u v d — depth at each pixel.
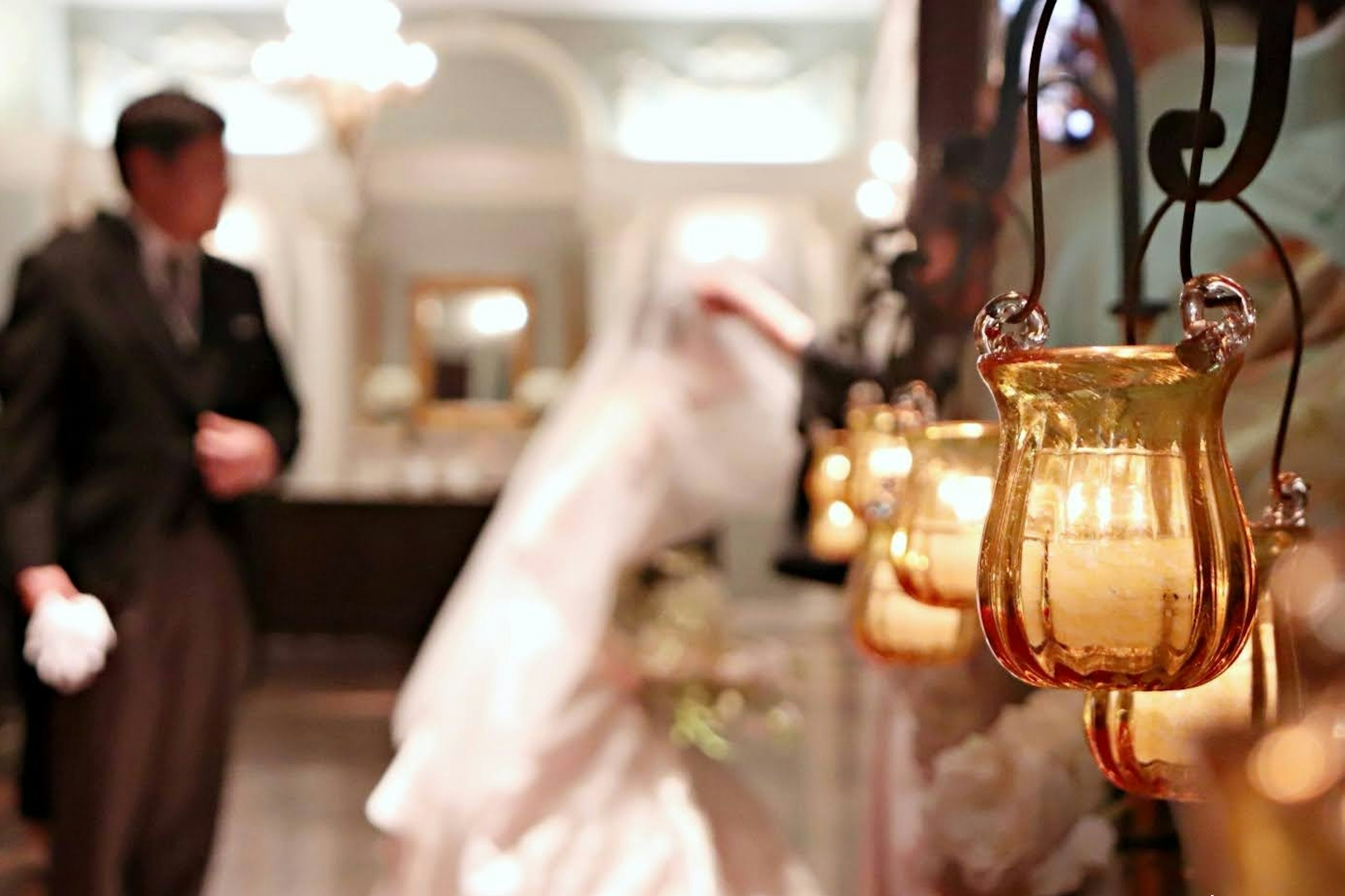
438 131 10.30
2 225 9.08
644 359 2.77
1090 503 0.71
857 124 9.88
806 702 5.98
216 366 2.80
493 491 8.74
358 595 8.48
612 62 10.01
